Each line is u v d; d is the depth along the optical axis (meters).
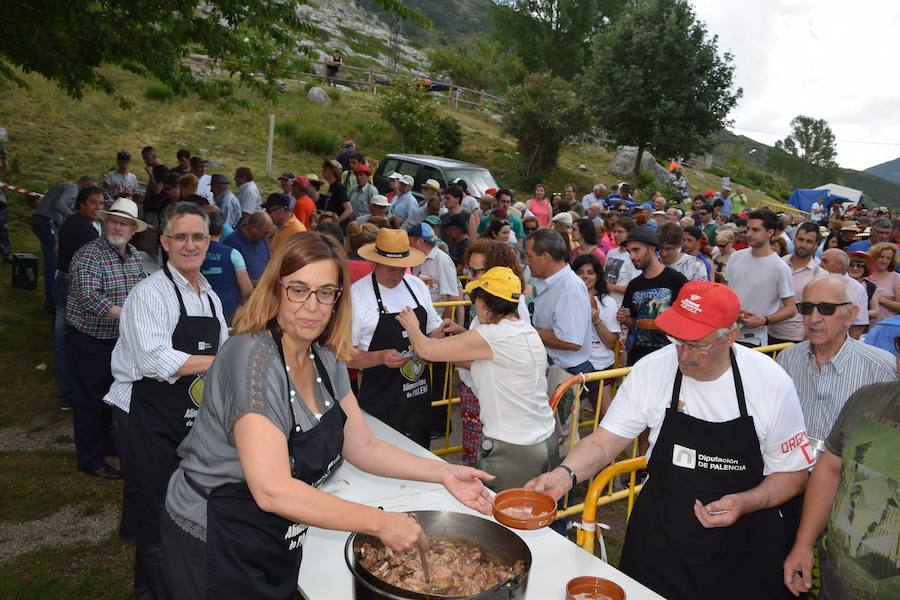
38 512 4.66
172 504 2.07
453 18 154.88
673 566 2.60
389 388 4.06
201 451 2.01
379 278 4.05
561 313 4.75
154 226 8.77
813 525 2.65
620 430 2.75
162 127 20.95
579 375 4.03
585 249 7.55
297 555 2.18
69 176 16.00
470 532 2.30
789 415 2.53
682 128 30.64
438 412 5.99
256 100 24.86
